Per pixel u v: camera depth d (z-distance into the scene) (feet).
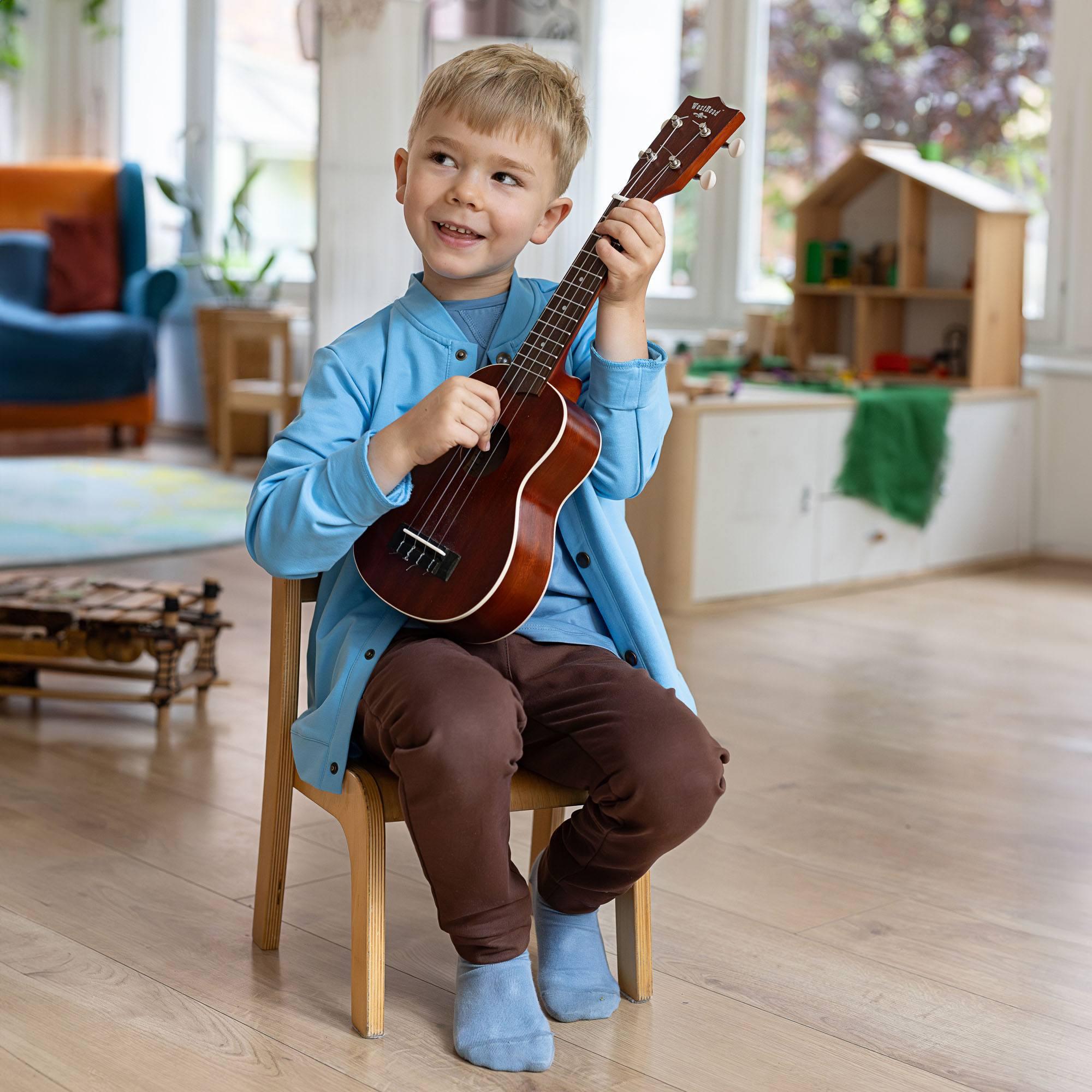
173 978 4.94
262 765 7.37
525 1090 4.26
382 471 4.32
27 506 14.62
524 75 4.55
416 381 4.80
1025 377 14.37
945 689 9.46
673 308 16.83
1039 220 14.38
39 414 18.40
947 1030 4.77
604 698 4.43
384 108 14.98
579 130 4.72
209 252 20.84
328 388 4.75
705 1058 4.51
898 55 15.10
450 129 4.52
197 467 17.95
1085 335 14.17
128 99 21.30
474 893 4.32
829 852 6.44
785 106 15.93
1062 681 9.73
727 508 11.73
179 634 7.99
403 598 4.50
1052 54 14.06
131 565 12.28
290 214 20.51
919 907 5.84
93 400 18.72
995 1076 4.47
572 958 4.78
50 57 21.40
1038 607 12.13
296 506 4.41
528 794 4.53
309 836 6.41
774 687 9.36
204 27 20.43
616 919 4.98
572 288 4.63
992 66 14.51
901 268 14.15
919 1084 4.40
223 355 17.54
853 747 8.09
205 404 21.01
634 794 4.26
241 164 20.65
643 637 4.78
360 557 4.61
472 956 4.43
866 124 15.40
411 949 5.24
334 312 15.14
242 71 20.44
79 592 8.37
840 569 12.63
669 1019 4.77
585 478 4.60
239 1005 4.75
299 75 20.16
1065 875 6.27
